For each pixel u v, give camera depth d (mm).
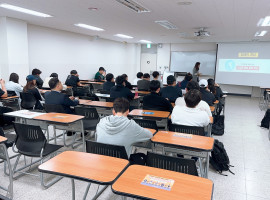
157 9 4711
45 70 7836
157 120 3139
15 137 2709
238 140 4410
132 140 1947
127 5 4465
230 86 11570
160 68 12953
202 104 3018
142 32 8227
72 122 2670
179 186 1267
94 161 1571
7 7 4980
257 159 3520
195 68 9914
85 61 9773
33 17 6000
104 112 4027
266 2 3979
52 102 3391
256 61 10406
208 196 1177
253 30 7172
